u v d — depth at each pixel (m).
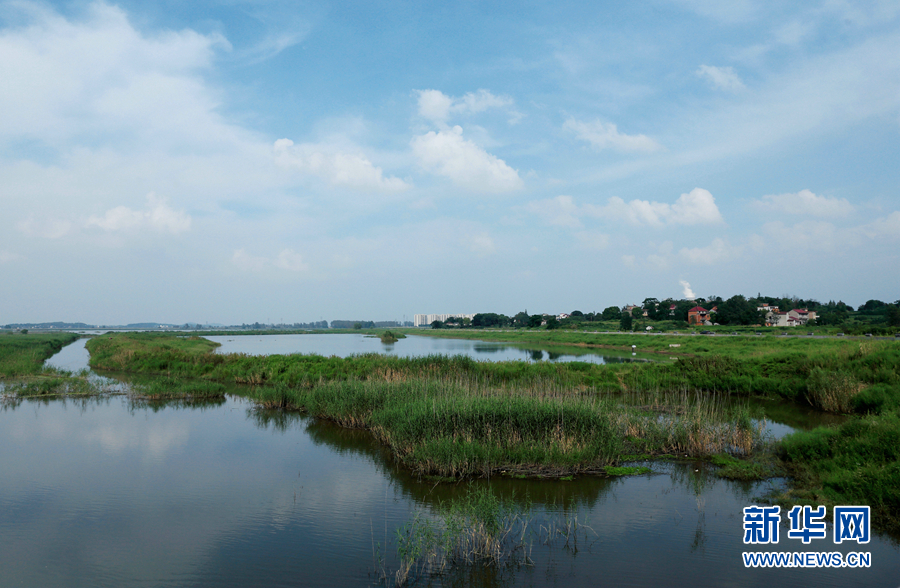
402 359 33.59
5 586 8.30
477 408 15.80
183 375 37.38
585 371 31.98
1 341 66.00
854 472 11.81
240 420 22.28
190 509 11.80
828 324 110.38
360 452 16.89
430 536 9.64
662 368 32.81
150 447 17.52
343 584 8.37
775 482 13.30
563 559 9.22
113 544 9.95
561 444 14.59
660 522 10.88
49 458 16.06
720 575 8.62
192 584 8.38
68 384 31.20
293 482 13.74
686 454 16.02
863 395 21.80
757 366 30.55
